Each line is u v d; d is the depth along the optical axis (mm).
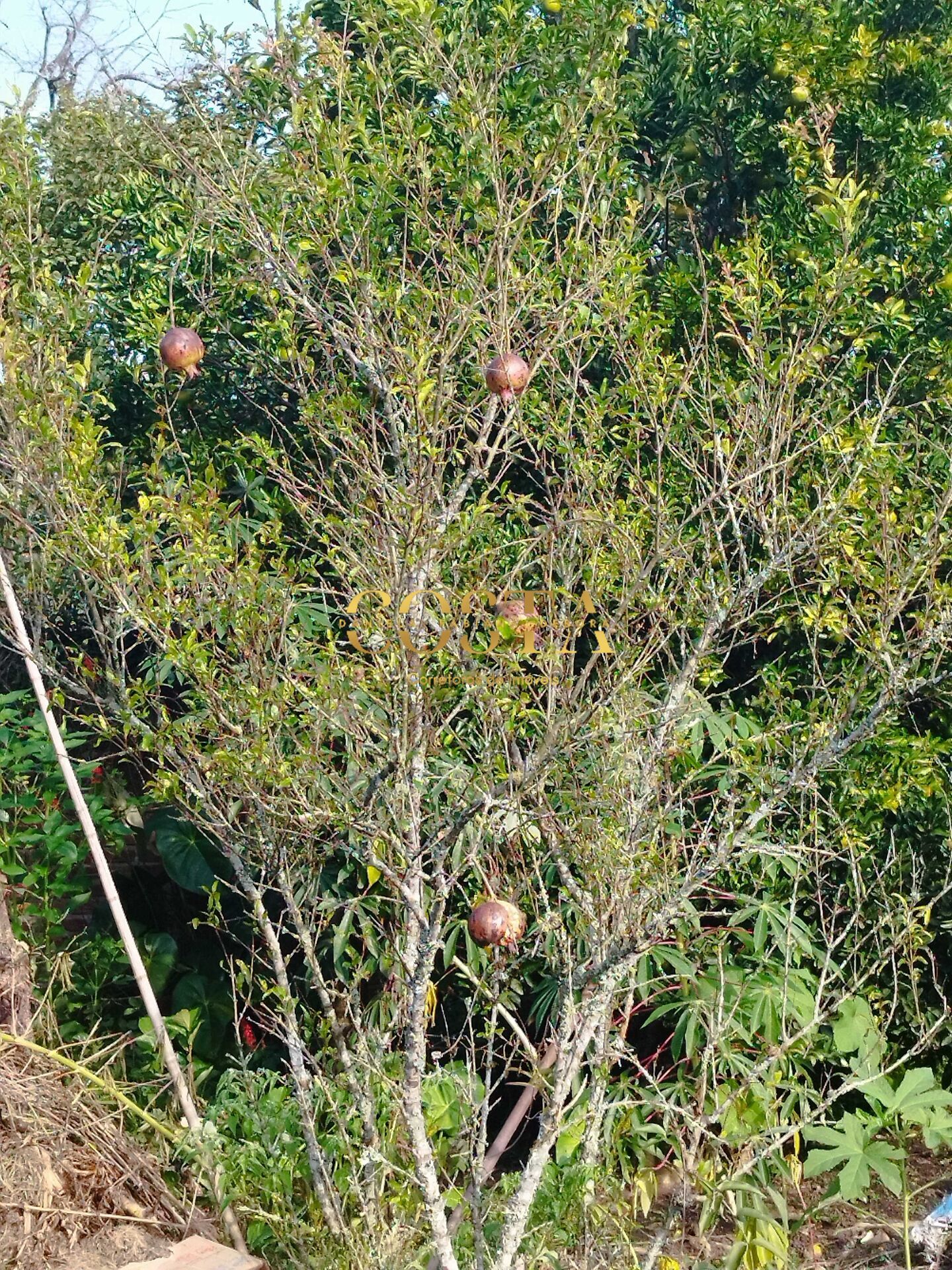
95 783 6691
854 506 4043
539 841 3885
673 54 7215
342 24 6688
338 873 5453
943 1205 4262
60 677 4223
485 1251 3572
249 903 5855
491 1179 5113
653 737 3754
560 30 5535
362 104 5277
